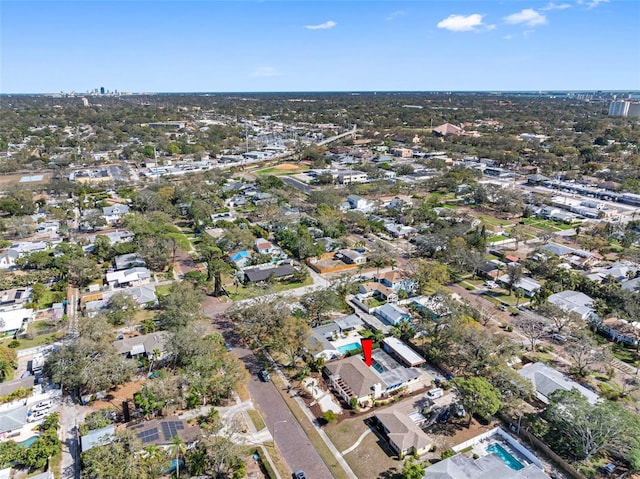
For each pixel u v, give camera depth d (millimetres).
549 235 146375
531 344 87812
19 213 164125
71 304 103375
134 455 55281
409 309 102250
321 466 59719
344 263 128625
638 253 126000
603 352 77188
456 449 62969
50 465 59062
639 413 66875
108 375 72125
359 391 71875
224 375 72500
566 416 61875
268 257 128625
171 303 91938
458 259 122812
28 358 82812
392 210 168500
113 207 166500
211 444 58031
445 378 78812
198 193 186250
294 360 81625
